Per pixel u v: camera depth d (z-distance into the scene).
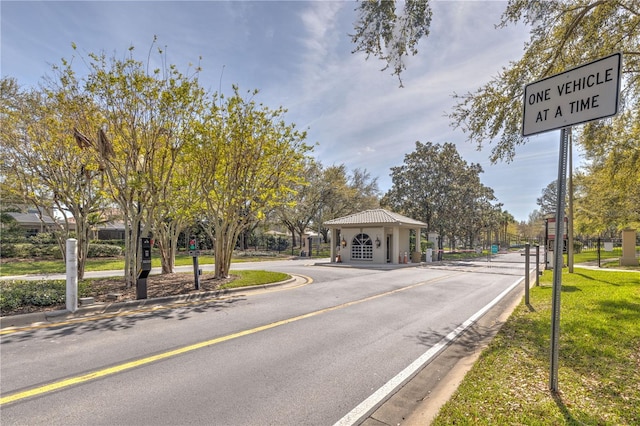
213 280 11.52
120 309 7.66
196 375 4.17
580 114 3.15
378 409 3.45
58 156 10.41
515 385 3.62
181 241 34.53
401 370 4.41
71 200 11.02
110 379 4.04
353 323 6.67
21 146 10.78
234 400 3.57
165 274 13.33
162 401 3.53
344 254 23.34
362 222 21.78
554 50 6.64
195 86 9.78
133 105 8.89
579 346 4.79
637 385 3.58
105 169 9.61
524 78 6.86
